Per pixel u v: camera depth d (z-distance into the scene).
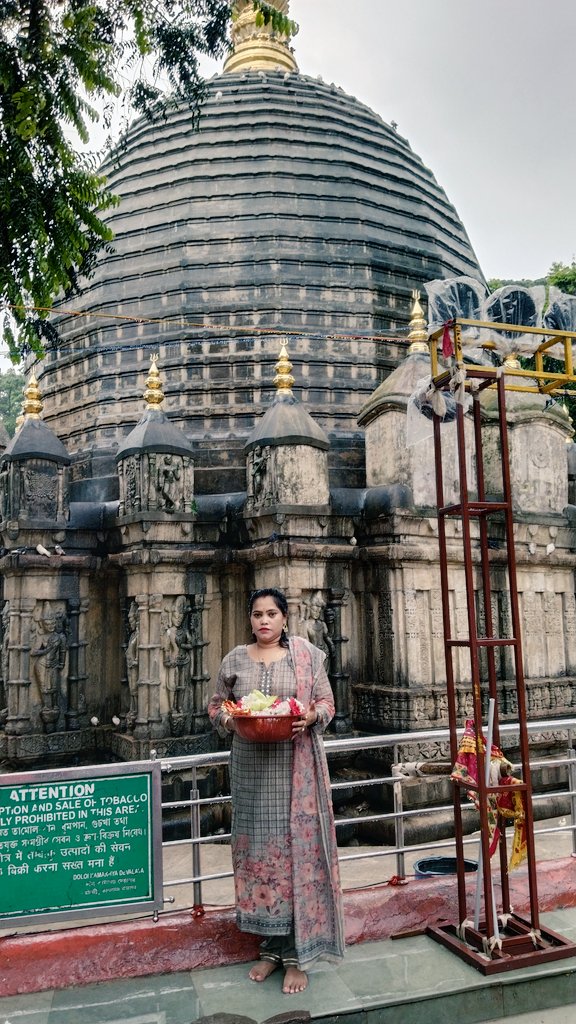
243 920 5.16
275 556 13.36
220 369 17.95
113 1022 4.76
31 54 7.87
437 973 5.27
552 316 7.94
